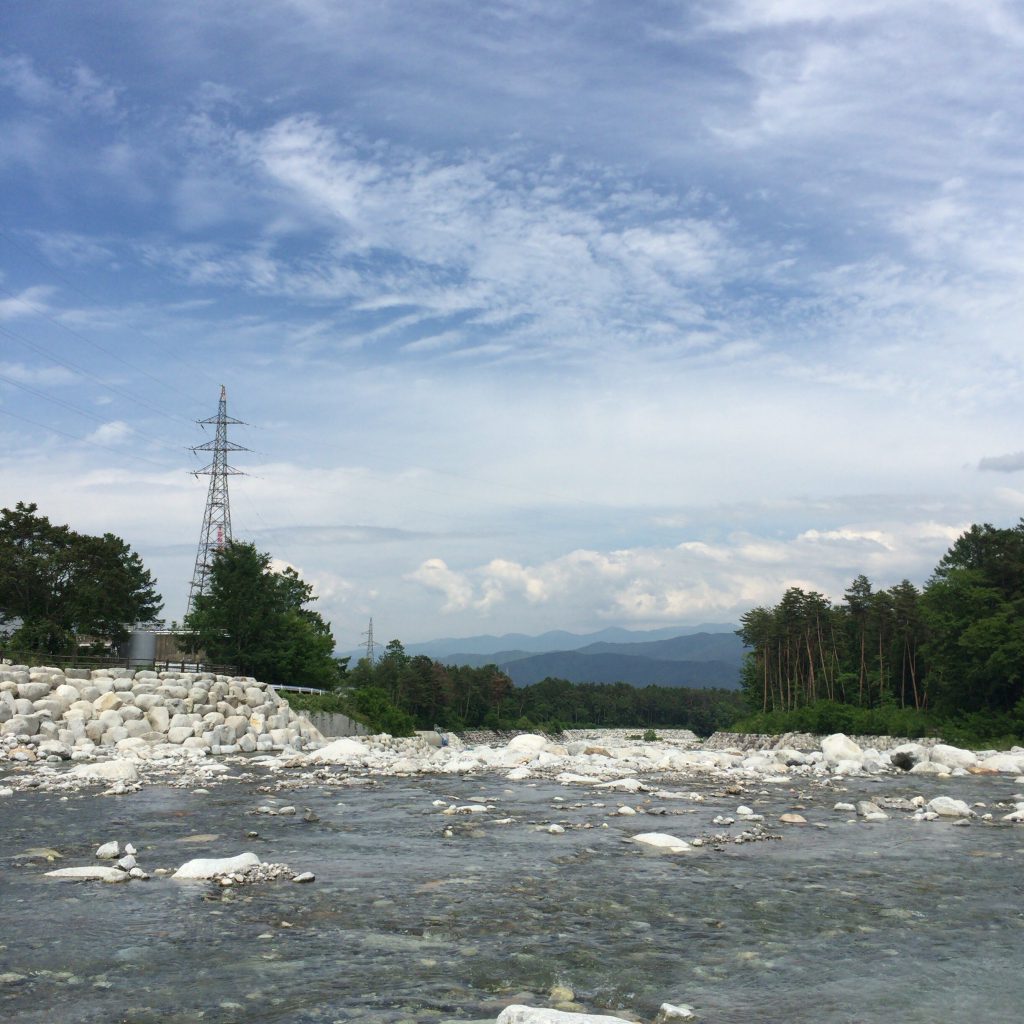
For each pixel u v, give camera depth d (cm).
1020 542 7412
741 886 1162
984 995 768
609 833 1544
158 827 1541
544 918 988
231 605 6234
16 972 786
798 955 873
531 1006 712
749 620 13738
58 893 1057
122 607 6278
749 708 14612
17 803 1808
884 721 8350
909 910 1055
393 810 1791
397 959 834
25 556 5853
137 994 734
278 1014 694
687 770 2777
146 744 3142
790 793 2228
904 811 1930
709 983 787
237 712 4022
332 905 1026
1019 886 1190
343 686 7812
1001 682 6875
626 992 760
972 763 2983
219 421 8162
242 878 1141
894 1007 736
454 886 1133
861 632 10588
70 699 3388
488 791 2127
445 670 17012
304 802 1891
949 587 7669
